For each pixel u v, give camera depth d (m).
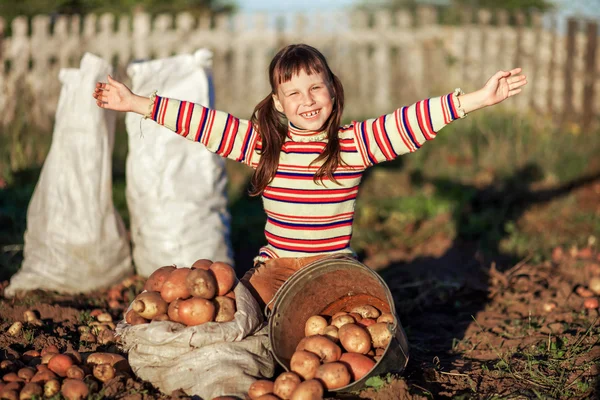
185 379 3.05
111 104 3.32
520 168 8.63
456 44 11.70
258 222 6.99
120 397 3.00
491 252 6.06
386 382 3.02
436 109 3.19
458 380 3.44
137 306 3.13
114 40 11.26
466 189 7.76
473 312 4.75
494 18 13.70
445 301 5.02
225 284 3.23
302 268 3.24
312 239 3.40
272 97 3.40
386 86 11.88
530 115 10.59
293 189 3.34
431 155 9.40
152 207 4.72
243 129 3.41
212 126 3.37
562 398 3.20
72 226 4.70
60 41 11.04
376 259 6.07
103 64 4.73
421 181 8.38
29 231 4.82
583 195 7.75
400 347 3.16
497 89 3.17
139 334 3.09
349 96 11.89
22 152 8.22
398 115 3.26
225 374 3.04
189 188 4.77
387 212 7.29
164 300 3.19
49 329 3.94
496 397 3.16
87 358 3.31
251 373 3.11
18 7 13.49
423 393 3.12
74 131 4.69
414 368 3.60
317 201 3.35
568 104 11.52
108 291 4.80
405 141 3.26
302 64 3.22
